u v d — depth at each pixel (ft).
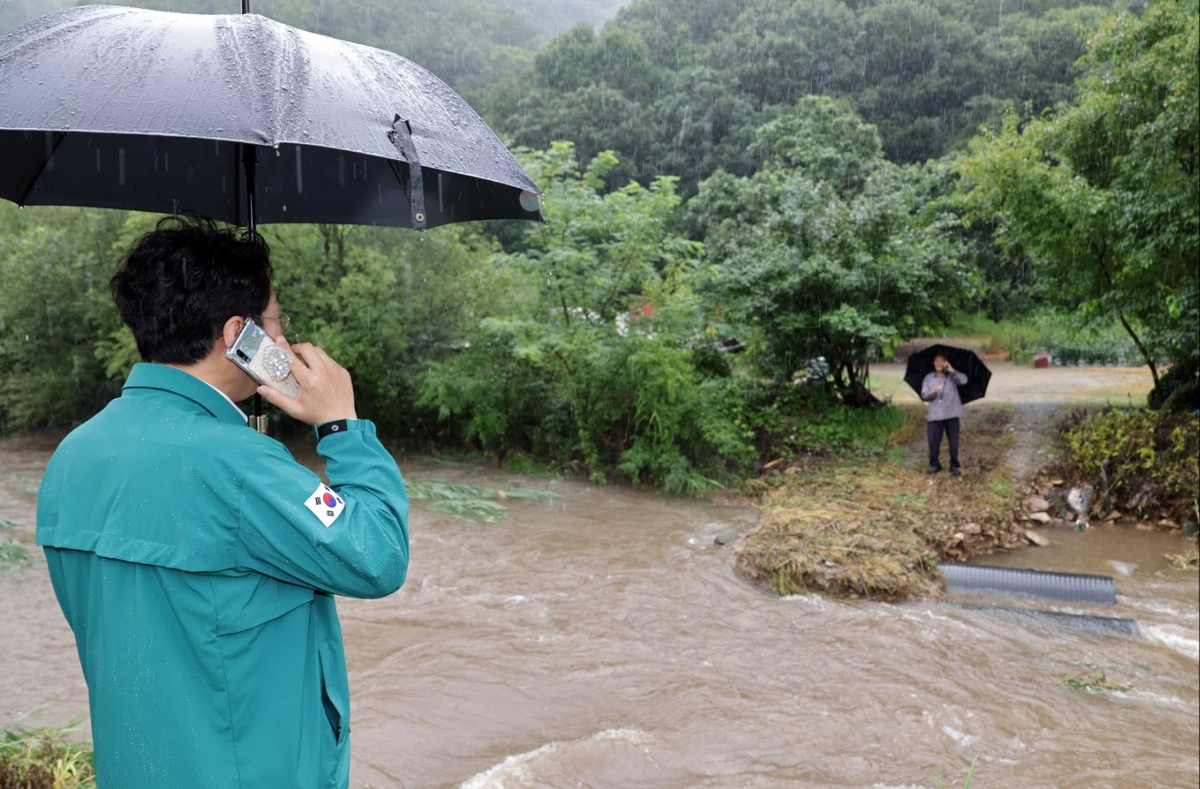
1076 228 40.45
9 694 18.62
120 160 7.39
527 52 192.65
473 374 43.70
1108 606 27.76
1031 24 152.87
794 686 20.56
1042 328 81.15
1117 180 39.99
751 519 35.53
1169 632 25.48
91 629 4.85
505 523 34.12
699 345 46.83
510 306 43.88
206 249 5.13
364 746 16.25
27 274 46.80
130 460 4.76
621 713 18.54
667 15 206.59
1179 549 33.71
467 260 46.68
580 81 160.45
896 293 45.93
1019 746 18.17
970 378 39.88
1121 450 38.11
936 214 52.75
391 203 8.03
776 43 161.48
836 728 18.37
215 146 7.66
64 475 4.96
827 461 41.91
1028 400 50.78
